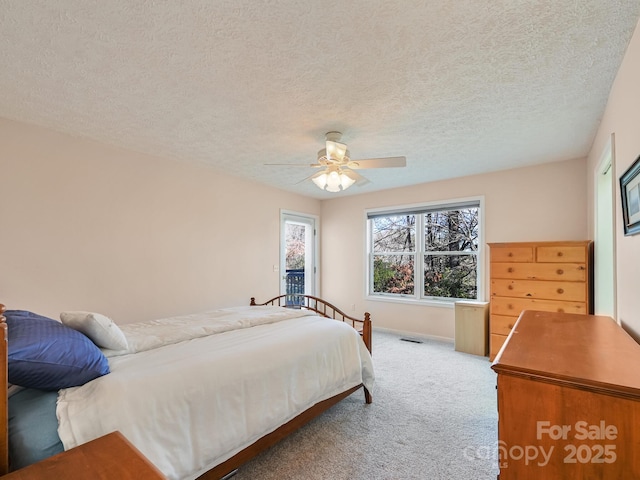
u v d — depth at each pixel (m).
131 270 3.39
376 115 2.58
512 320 3.61
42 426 1.19
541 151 3.47
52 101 2.35
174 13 1.49
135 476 0.76
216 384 1.64
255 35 1.64
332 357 2.39
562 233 3.81
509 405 1.08
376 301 5.42
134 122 2.71
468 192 4.50
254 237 4.79
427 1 1.42
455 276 4.75
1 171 2.60
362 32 1.62
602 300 2.97
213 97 2.29
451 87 2.15
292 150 3.43
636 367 1.08
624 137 1.87
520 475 1.05
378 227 5.57
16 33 1.62
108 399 1.31
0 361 0.91
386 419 2.43
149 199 3.56
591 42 1.70
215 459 1.59
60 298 2.89
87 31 1.61
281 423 1.94
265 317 2.74
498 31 1.61
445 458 1.97
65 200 2.94
